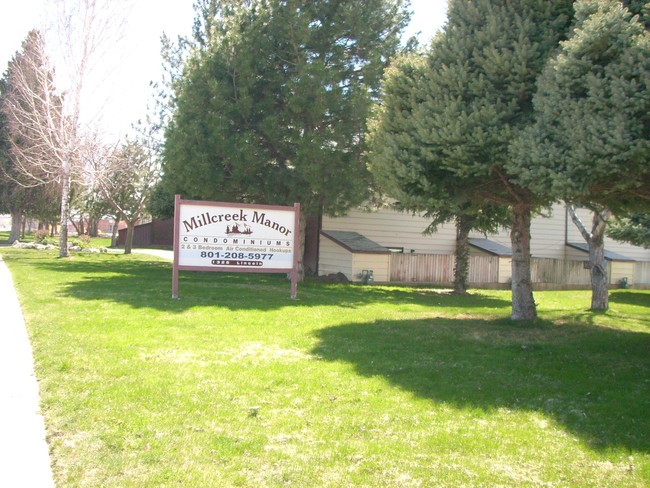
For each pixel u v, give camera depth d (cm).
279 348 808
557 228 2817
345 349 812
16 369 644
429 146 883
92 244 4500
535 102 772
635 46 671
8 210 3684
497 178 955
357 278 2009
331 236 2152
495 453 460
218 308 1123
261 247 1304
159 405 538
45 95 2634
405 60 998
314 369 692
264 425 502
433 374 687
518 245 1112
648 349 874
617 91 667
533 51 835
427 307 1370
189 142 1656
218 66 1711
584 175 713
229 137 1647
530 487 402
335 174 1619
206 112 1680
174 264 1242
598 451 468
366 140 1113
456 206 984
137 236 5169
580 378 689
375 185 1725
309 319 1059
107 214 4712
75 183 3450
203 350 770
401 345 850
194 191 1752
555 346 875
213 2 2191
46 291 1303
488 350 832
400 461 437
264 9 1706
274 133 1623
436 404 575
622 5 745
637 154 665
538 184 767
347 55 1769
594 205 1062
